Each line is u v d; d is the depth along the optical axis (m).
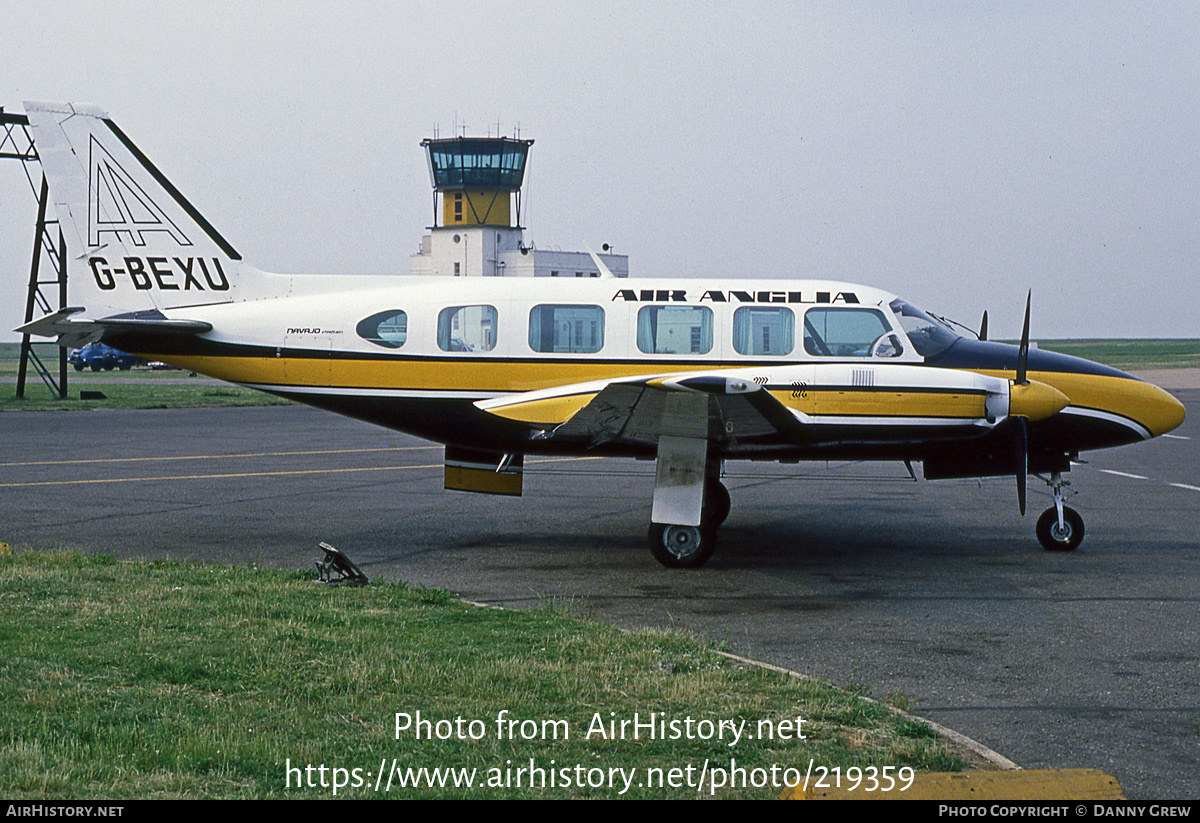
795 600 9.61
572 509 15.23
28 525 13.36
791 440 11.23
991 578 10.60
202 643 7.51
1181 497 16.69
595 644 7.70
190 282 13.27
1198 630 8.50
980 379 10.98
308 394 12.72
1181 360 104.25
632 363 12.16
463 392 12.38
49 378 42.31
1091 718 6.37
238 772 5.29
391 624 8.22
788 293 12.30
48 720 5.89
